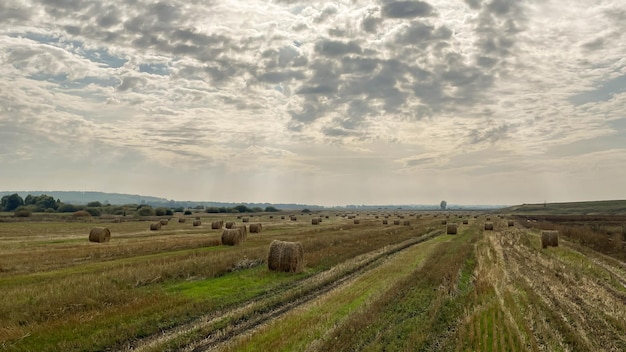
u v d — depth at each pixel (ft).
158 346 38.34
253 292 59.77
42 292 52.39
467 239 136.05
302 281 69.36
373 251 102.27
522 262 88.12
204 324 45.03
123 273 64.18
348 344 38.58
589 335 43.73
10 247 102.58
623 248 113.80
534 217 305.73
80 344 38.45
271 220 269.44
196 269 72.23
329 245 114.73
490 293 58.75
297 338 40.04
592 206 499.92
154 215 334.44
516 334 42.34
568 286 66.03
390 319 46.70
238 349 37.47
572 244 126.00
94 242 116.98
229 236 112.98
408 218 298.76
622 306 55.11
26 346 37.24
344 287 61.82
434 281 66.18
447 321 46.93
